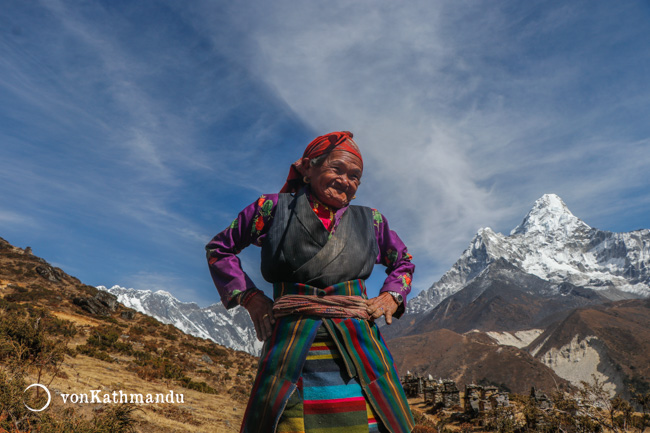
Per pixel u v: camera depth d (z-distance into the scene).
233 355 45.59
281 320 1.81
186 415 12.62
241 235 2.04
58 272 54.28
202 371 31.59
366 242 1.97
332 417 1.62
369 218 2.10
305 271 1.83
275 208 2.01
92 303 46.91
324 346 1.73
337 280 1.84
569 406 13.02
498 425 17.06
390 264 2.15
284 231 1.90
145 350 33.97
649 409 12.15
